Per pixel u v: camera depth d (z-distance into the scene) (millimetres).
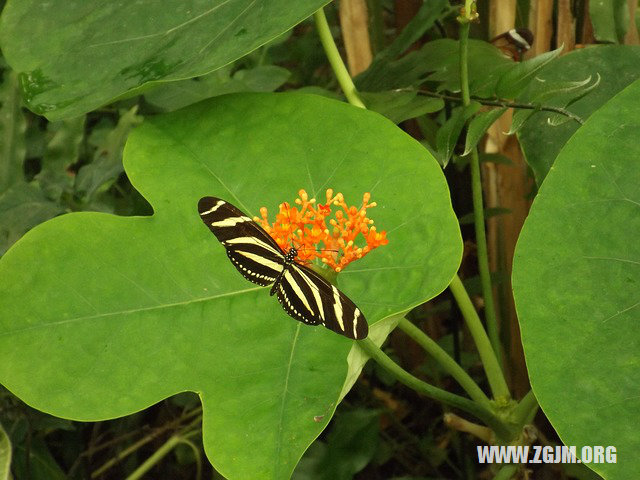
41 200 492
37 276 353
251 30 350
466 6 388
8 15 418
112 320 351
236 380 333
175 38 377
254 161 395
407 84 477
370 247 318
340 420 497
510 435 389
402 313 331
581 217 340
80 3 413
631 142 351
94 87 374
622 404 300
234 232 298
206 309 358
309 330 345
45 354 340
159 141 401
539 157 452
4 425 484
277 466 301
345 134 394
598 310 321
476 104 403
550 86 401
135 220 375
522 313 323
